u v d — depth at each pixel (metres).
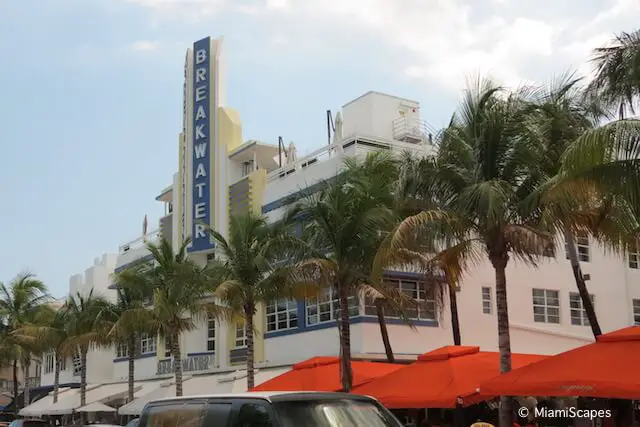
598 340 14.02
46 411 41.69
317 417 7.76
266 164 39.16
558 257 33.62
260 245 24.05
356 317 28.58
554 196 13.51
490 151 16.45
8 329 44.22
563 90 18.66
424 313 29.59
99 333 35.69
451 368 17.69
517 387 13.38
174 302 28.86
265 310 34.28
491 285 31.62
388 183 22.44
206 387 30.12
